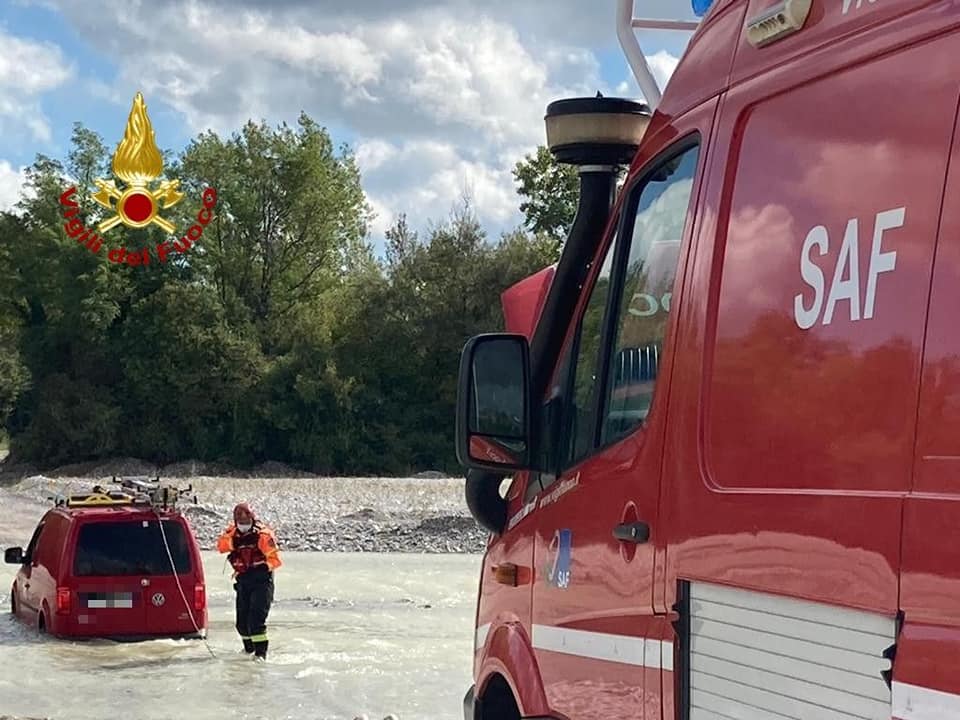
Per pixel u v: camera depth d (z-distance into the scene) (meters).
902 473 2.61
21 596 17.91
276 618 20.70
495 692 5.21
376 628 19.48
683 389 3.57
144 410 63.00
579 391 4.46
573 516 4.26
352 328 65.38
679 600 3.44
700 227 3.62
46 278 63.19
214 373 62.38
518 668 4.66
